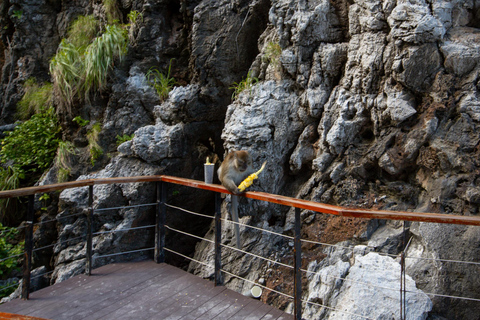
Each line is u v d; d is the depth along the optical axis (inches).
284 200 117.3
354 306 149.9
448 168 164.2
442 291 151.0
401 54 173.9
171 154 238.5
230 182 132.1
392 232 173.9
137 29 266.1
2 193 123.3
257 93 217.2
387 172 184.2
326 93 201.6
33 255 237.8
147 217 228.4
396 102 175.8
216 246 145.6
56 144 275.4
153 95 259.4
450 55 167.0
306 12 204.1
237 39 247.3
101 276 155.6
